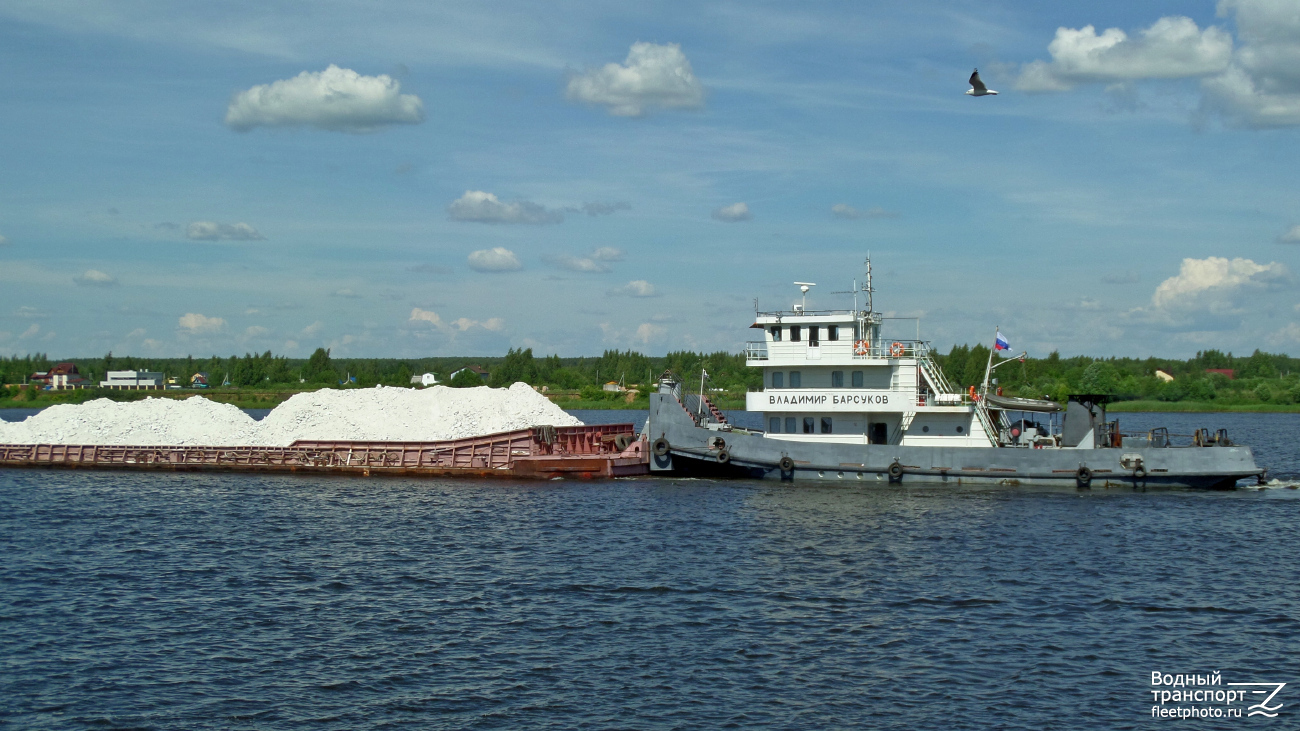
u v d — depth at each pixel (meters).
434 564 39.78
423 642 29.84
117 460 73.62
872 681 26.62
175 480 67.12
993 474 55.94
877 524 46.47
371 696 25.70
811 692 25.88
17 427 80.81
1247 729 23.77
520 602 34.06
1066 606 33.19
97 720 24.28
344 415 77.75
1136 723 24.11
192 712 24.75
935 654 28.64
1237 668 27.64
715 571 38.09
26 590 36.00
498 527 47.72
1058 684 26.48
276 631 31.00
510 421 75.12
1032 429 59.53
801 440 59.22
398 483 64.56
